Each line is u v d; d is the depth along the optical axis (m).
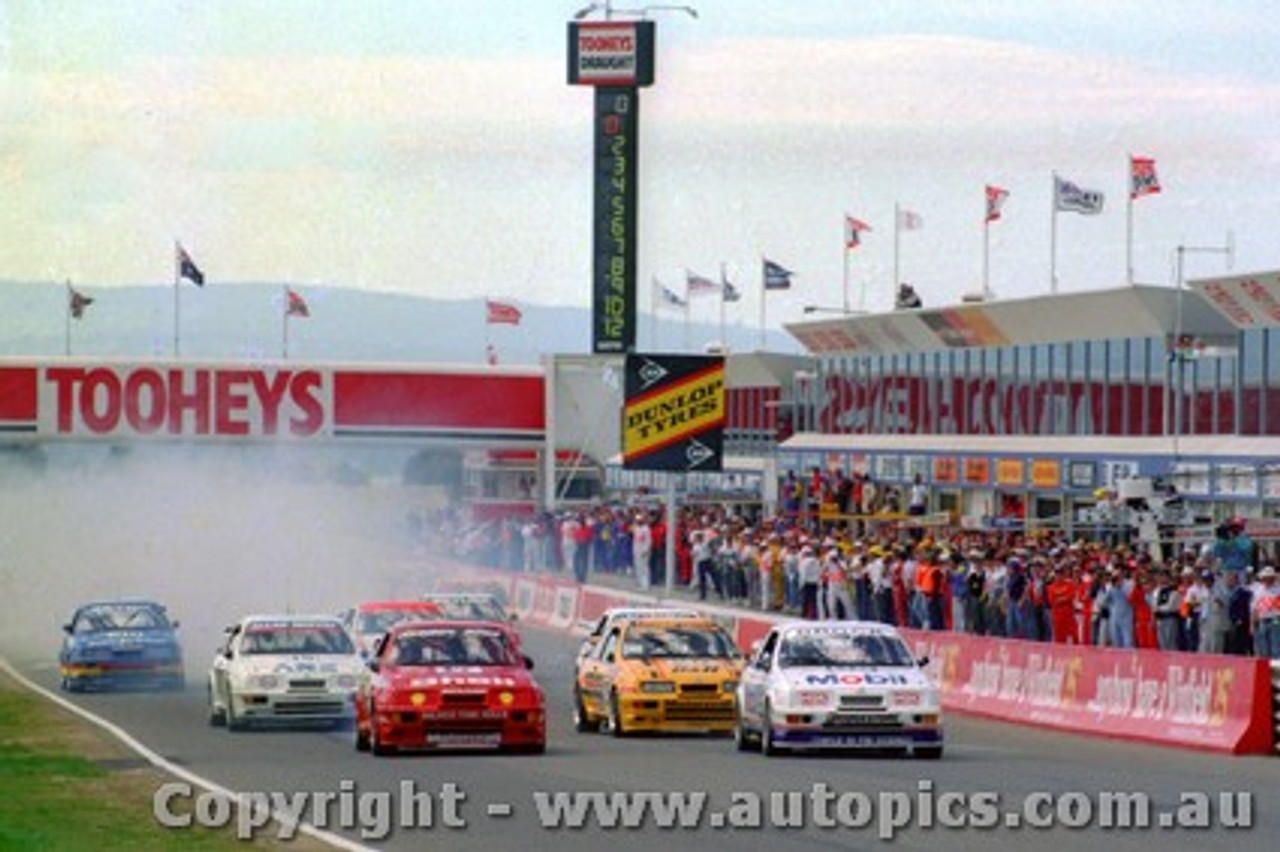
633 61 158.25
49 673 100.38
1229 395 117.06
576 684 72.88
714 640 70.50
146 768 56.81
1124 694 69.06
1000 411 139.75
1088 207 131.62
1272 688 63.06
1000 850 40.03
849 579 98.12
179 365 131.88
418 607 84.00
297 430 132.88
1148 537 102.25
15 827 43.94
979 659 79.19
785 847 40.41
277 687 69.31
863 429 158.62
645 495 155.75
